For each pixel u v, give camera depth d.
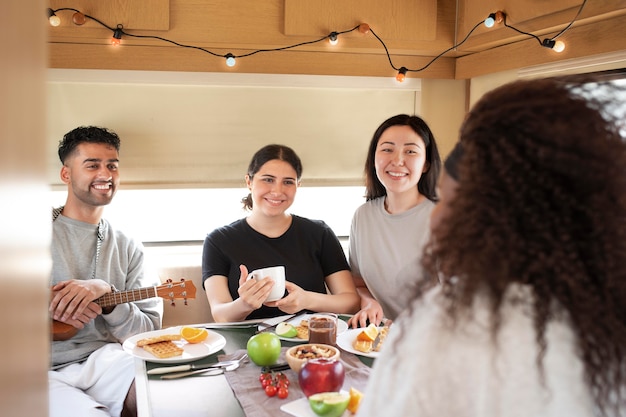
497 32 2.60
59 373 2.22
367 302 2.29
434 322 0.75
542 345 0.70
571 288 0.70
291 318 2.11
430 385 0.72
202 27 2.67
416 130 2.34
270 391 1.46
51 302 2.19
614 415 0.73
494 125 0.75
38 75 0.44
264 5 2.71
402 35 2.83
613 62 2.21
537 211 0.72
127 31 2.61
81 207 2.42
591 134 0.72
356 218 2.54
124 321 2.31
